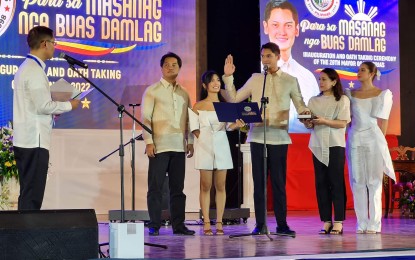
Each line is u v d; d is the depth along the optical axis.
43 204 10.23
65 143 10.42
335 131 7.82
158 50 11.44
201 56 12.17
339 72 12.51
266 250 6.29
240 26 12.60
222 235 7.78
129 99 11.20
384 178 10.52
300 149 12.21
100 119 11.02
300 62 12.27
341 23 12.53
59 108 6.05
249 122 7.15
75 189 10.44
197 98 12.05
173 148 7.77
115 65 11.18
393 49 12.87
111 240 5.70
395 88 12.87
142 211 8.96
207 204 7.90
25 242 5.15
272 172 7.65
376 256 5.81
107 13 11.19
